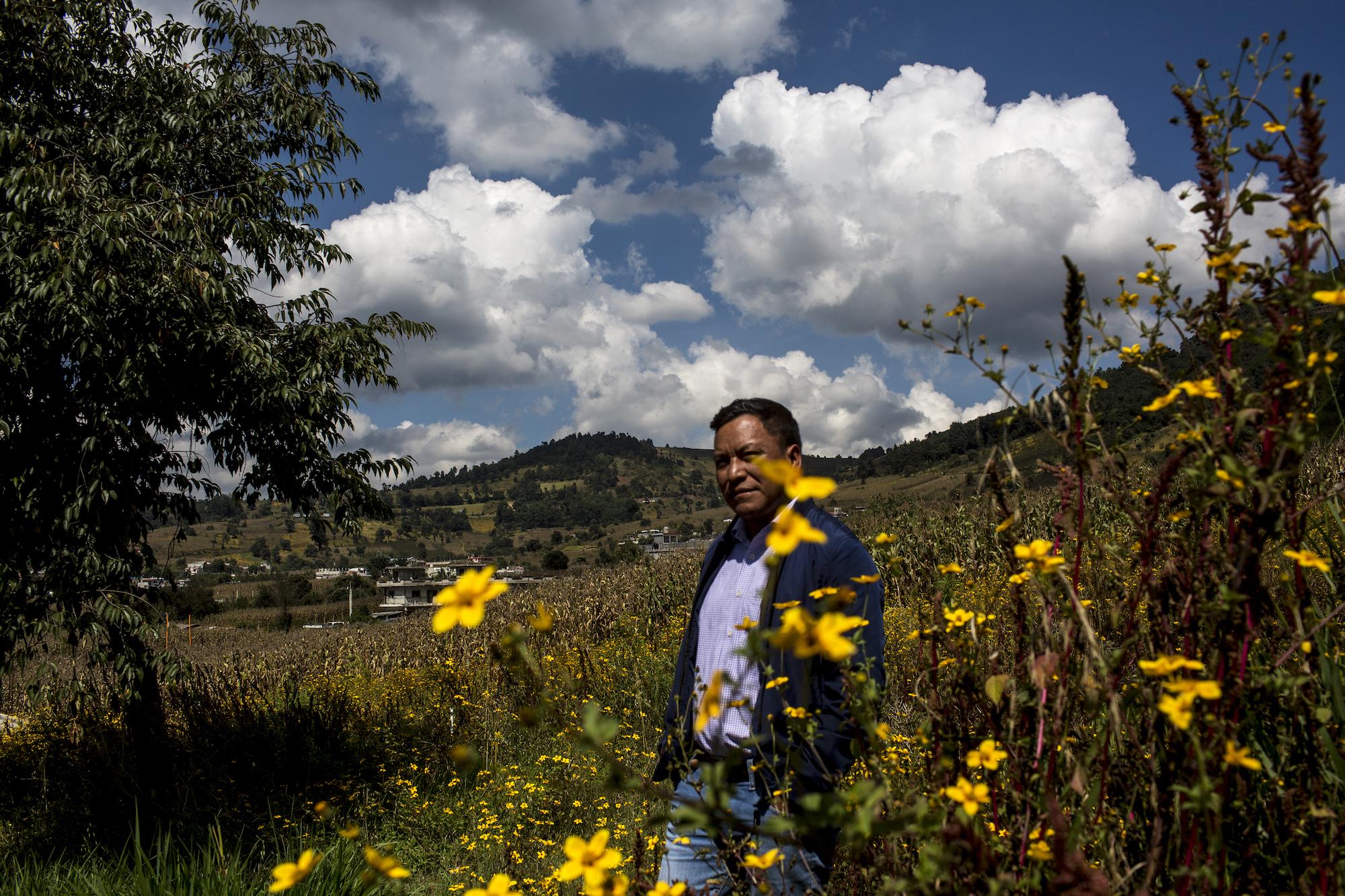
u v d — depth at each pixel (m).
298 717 6.52
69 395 5.26
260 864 4.04
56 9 5.74
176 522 6.23
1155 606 1.27
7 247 4.85
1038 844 1.14
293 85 6.42
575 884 3.17
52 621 4.76
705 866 2.04
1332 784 1.25
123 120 5.80
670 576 15.23
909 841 1.36
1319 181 1.12
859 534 11.95
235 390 5.70
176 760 5.50
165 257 5.29
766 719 1.80
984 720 1.45
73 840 4.76
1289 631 1.31
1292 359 1.06
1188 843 1.17
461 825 4.84
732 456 2.43
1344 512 1.58
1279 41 1.21
